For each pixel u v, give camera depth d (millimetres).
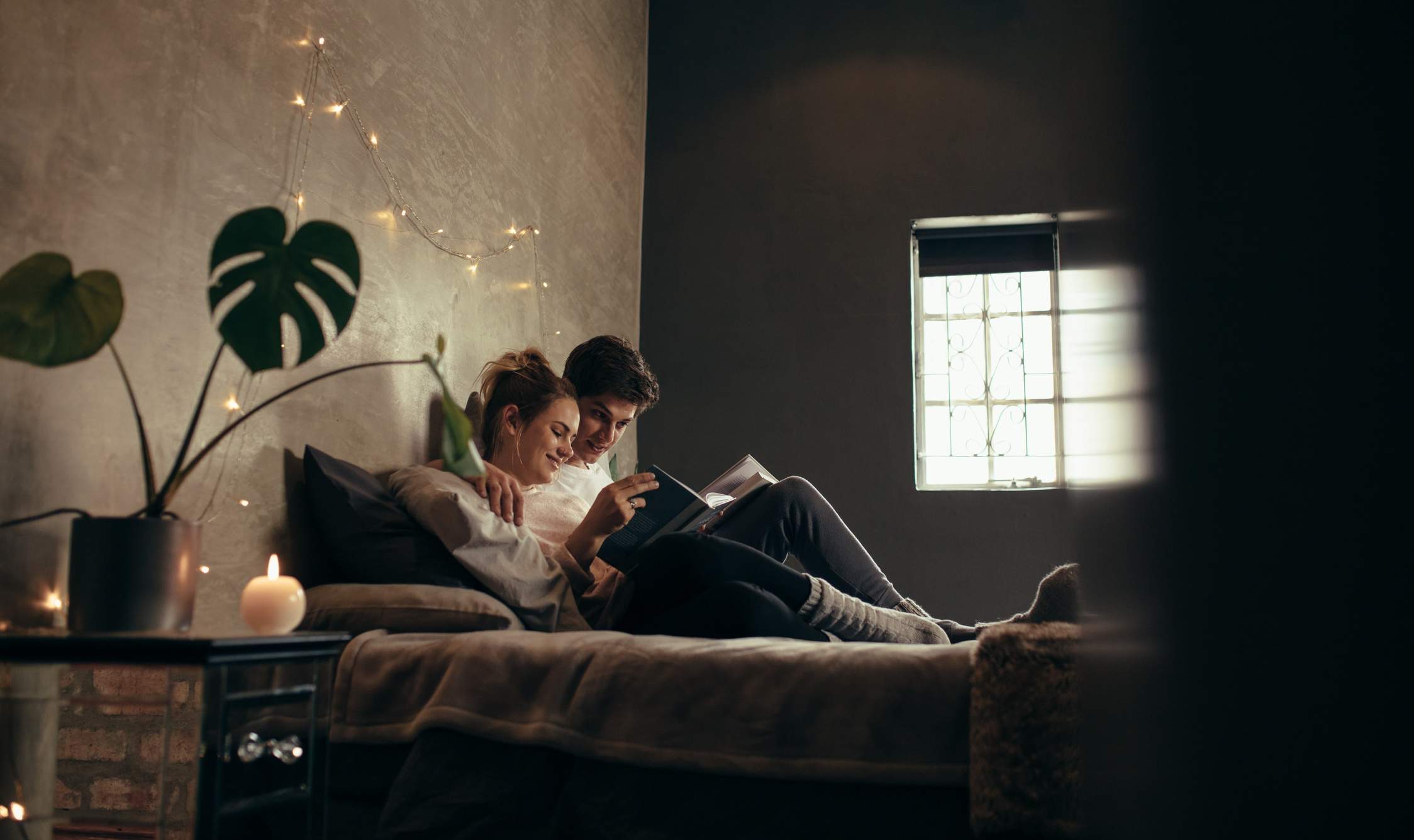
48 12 1198
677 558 1481
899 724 1020
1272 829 267
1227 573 302
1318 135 258
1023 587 3531
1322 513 250
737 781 1073
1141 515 399
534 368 2055
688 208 4027
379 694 1257
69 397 1206
